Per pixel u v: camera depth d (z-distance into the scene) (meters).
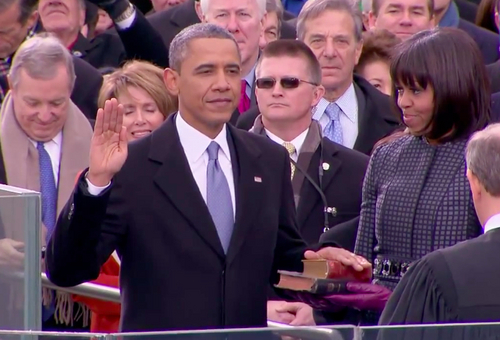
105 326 20.12
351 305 17.22
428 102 17.45
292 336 13.38
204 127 16.88
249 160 17.03
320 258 17.36
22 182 21.25
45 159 21.56
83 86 24.91
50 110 21.34
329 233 19.86
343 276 17.28
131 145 16.64
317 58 23.84
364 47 26.02
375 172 18.31
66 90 21.59
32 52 21.42
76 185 15.45
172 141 16.73
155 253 16.20
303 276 17.31
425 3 28.14
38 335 13.31
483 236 14.81
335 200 21.22
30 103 21.27
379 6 28.39
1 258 15.31
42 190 21.39
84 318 21.34
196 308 16.12
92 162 15.43
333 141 22.34
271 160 17.28
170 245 16.23
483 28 31.59
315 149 21.56
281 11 28.66
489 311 14.31
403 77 17.58
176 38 17.00
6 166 21.28
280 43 21.75
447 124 17.52
